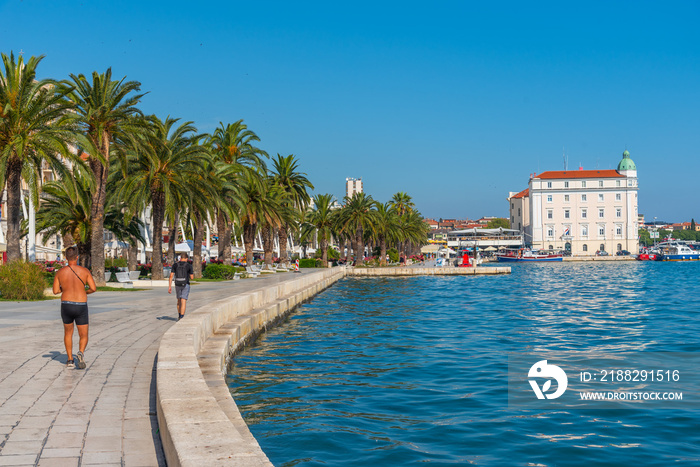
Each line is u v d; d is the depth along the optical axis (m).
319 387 13.15
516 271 102.38
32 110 26.53
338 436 9.50
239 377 14.21
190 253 57.25
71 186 27.44
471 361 16.75
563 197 164.50
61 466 5.30
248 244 57.59
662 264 138.88
